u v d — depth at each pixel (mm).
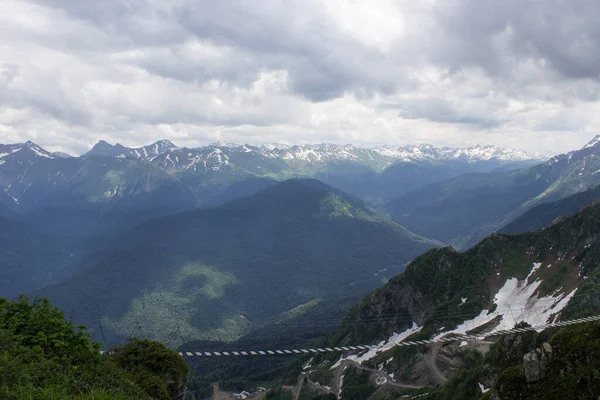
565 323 53375
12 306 33938
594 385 45094
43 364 28141
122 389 30828
